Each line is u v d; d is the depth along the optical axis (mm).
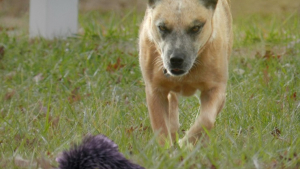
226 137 6047
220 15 6824
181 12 6125
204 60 6391
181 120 7730
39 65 10344
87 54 10695
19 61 10742
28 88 9250
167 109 6805
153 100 6652
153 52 6508
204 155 5305
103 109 7613
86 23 13844
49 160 5441
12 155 5703
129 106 8141
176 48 6055
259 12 16219
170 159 5000
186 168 4867
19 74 10016
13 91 9031
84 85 9211
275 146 5770
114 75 9625
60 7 12219
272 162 5270
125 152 5348
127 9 17656
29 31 12711
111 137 6254
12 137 6605
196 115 7426
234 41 11617
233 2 16906
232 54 10945
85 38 11617
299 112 7230
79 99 8578
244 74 9430
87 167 4605
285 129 6543
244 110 7230
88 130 6562
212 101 6492
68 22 12344
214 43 6406
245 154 5223
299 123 6855
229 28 7301
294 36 11930
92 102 8000
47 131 6660
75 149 4742
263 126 6766
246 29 12633
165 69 6418
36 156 5773
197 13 6141
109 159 4668
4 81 9797
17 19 16391
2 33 12602
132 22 13422
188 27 6121
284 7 16531
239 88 8406
